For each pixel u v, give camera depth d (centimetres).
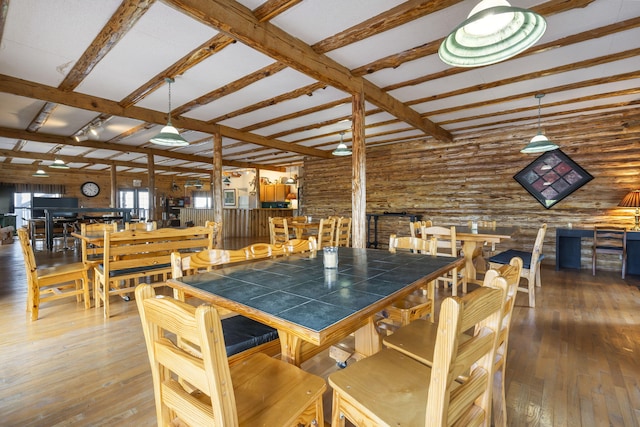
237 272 165
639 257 490
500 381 133
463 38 167
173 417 99
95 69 342
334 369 210
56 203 905
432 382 84
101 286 340
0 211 1088
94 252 328
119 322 287
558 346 242
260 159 1020
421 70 350
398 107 444
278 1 233
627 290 396
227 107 482
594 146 520
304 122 573
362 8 242
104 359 220
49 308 326
